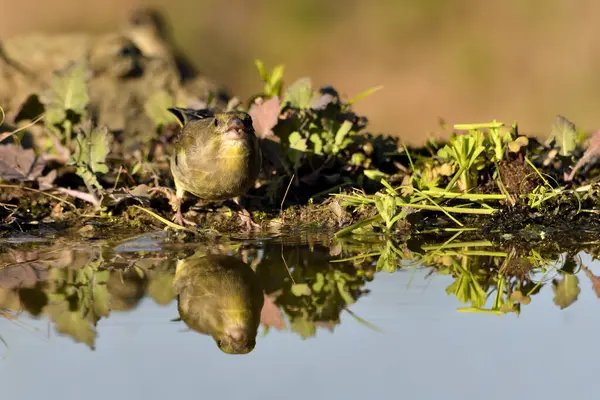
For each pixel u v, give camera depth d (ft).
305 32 83.30
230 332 23.04
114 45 56.59
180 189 34.60
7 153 36.78
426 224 34.17
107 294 25.82
